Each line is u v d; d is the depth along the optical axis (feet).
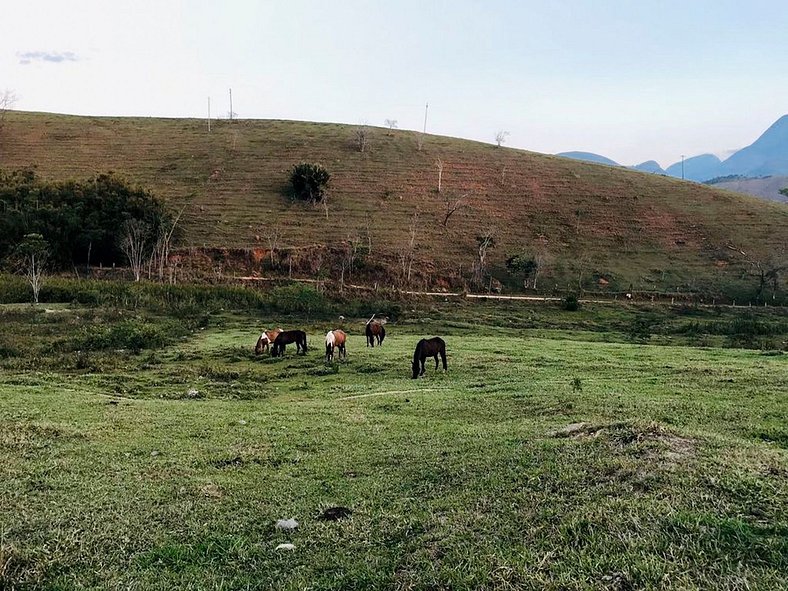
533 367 69.21
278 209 254.68
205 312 136.67
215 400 56.49
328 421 43.11
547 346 93.61
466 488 25.61
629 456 25.85
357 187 282.15
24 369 72.33
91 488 27.81
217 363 81.76
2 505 25.27
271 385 66.18
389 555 19.57
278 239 227.61
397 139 351.25
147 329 97.71
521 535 19.56
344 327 125.80
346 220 250.37
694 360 73.87
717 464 23.95
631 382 55.83
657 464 24.25
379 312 151.33
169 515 24.62
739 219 270.26
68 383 63.00
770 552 16.57
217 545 21.68
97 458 32.81
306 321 135.54
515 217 268.21
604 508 20.26
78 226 200.34
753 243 247.91
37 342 91.91
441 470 28.66
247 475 30.35
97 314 118.93
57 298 142.82
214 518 24.35
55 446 34.91
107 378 67.15
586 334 126.52
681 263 234.38
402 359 79.00
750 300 205.16
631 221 268.21
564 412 41.37
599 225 264.11
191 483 28.81
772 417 38.52
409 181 293.02
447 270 220.23
